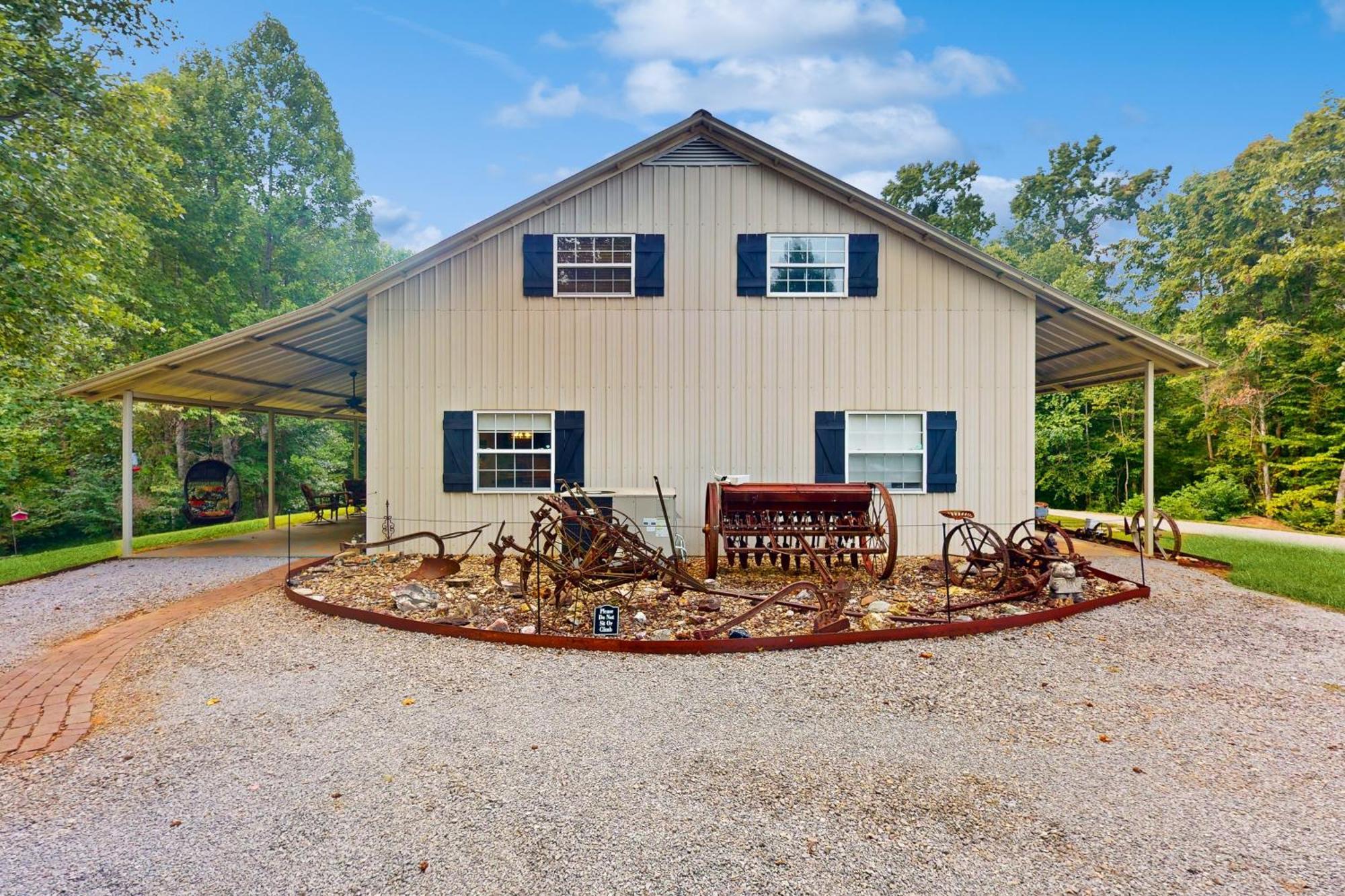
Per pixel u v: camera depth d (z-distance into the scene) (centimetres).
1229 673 456
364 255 2661
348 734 357
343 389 1488
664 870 239
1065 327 955
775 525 765
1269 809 284
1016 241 3547
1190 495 1820
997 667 462
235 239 2095
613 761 326
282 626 567
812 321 896
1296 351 1759
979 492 891
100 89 1084
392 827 268
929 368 893
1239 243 1891
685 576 623
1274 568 802
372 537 896
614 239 899
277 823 271
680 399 897
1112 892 227
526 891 227
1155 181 3200
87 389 933
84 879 235
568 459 893
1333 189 1752
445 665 468
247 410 1424
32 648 525
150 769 319
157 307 1891
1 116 985
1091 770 318
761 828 266
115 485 1905
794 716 381
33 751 339
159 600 688
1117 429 2222
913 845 255
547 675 448
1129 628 560
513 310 900
